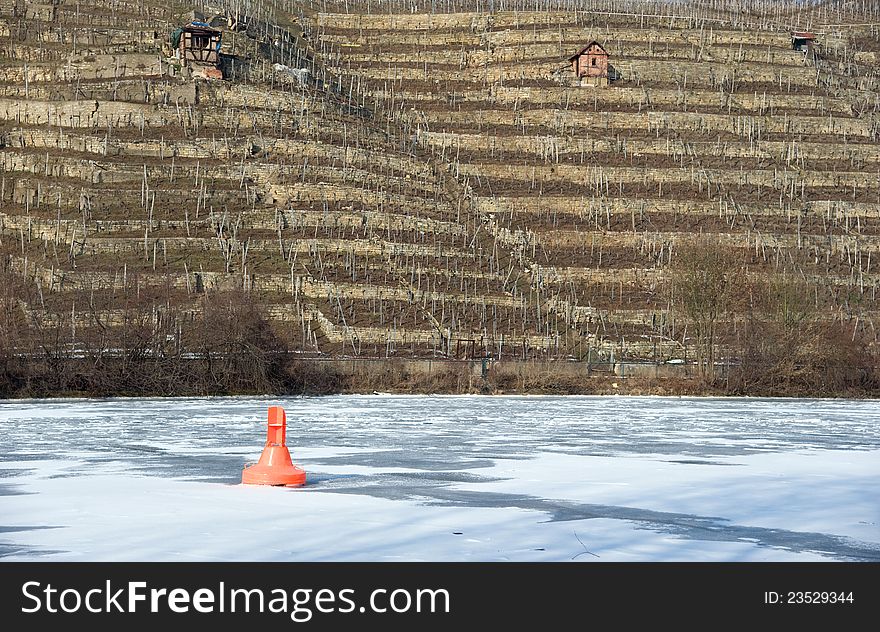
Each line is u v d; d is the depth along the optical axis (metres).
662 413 95.50
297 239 165.50
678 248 165.12
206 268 155.50
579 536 34.00
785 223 189.12
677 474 50.12
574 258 175.00
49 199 168.88
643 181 195.88
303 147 186.62
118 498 41.06
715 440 68.44
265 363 121.31
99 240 158.50
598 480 47.81
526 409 98.94
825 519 37.75
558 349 149.25
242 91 195.25
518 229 180.50
